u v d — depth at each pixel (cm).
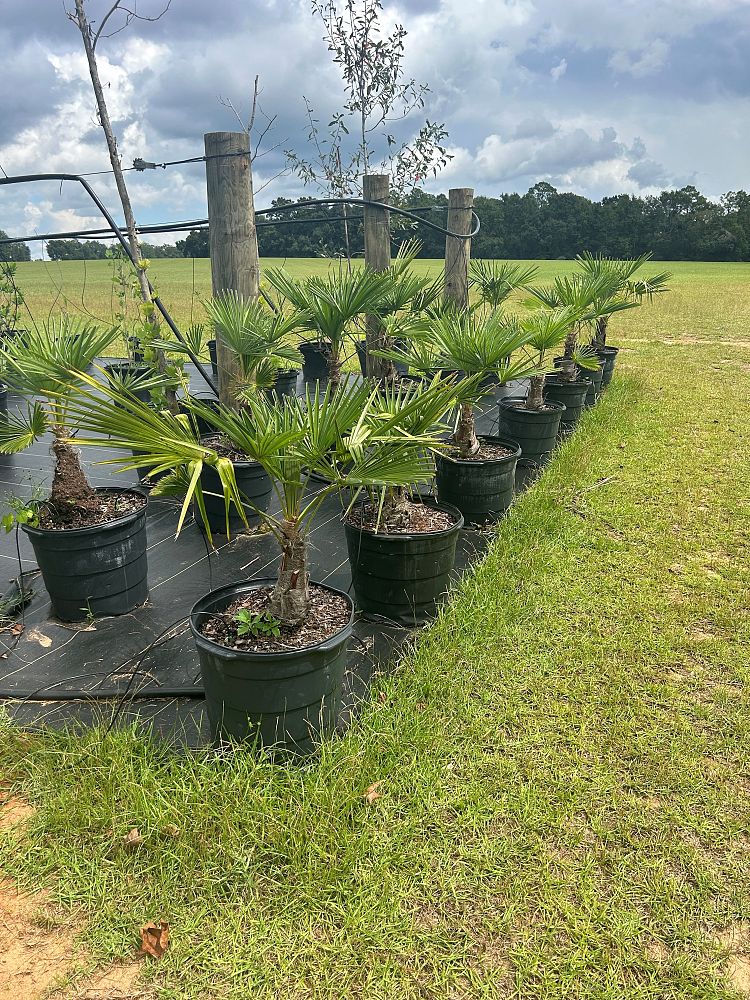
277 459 204
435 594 316
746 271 3834
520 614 315
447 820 205
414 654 282
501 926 174
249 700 210
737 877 190
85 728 237
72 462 304
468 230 646
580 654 288
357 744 223
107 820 197
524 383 863
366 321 479
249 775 206
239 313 383
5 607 314
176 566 369
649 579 358
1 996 157
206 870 184
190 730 241
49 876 186
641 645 297
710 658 289
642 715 253
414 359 399
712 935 175
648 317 1623
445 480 414
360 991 160
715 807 213
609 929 174
